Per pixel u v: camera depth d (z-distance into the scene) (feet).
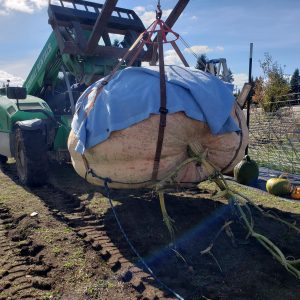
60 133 25.49
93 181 16.30
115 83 14.75
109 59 24.82
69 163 31.32
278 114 36.55
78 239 15.92
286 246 15.21
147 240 15.66
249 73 26.94
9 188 24.27
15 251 14.93
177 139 13.92
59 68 29.01
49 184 24.82
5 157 33.37
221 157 15.62
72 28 24.82
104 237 15.97
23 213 19.19
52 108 30.99
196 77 14.74
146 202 20.58
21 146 23.72
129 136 13.73
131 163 14.21
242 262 13.82
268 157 34.60
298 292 11.89
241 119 16.24
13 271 13.33
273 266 13.55
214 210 19.27
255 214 19.03
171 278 12.67
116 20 26.12
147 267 13.16
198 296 11.55
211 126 13.69
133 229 16.89
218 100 14.19
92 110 14.69
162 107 13.44
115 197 21.80
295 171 31.24
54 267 13.52
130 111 13.66
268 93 59.41
